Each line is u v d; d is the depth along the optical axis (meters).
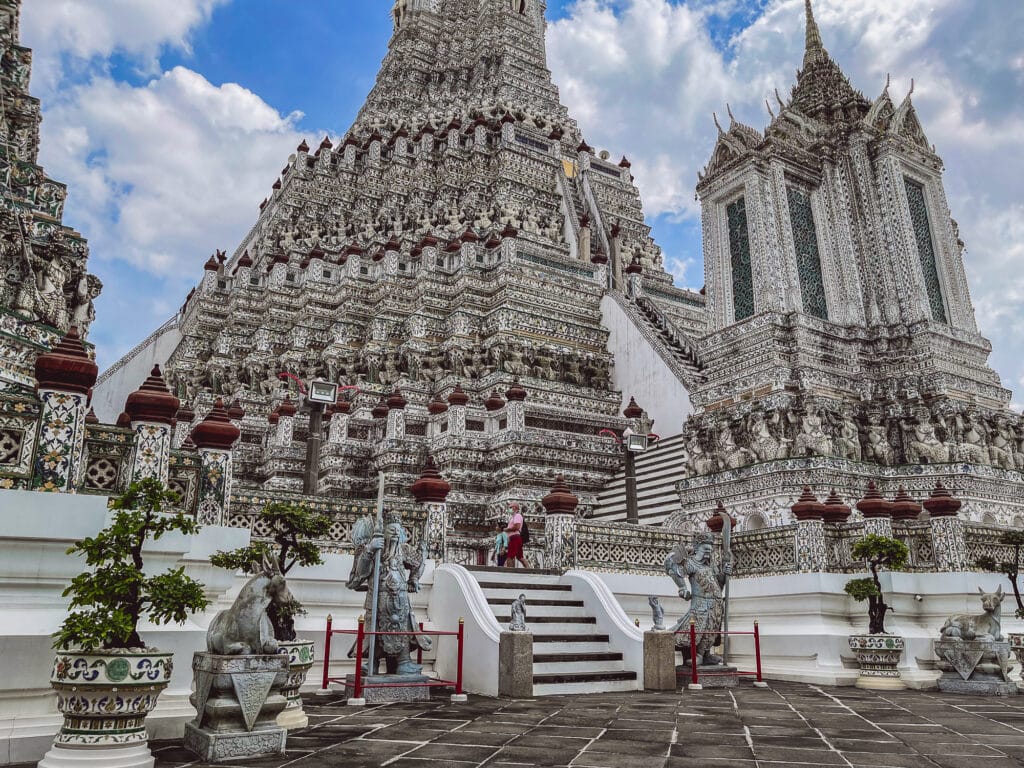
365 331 39.59
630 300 39.28
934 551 14.91
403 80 66.06
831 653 14.05
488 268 38.22
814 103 30.16
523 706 10.13
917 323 24.92
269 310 41.88
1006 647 12.65
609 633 13.17
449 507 26.47
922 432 23.06
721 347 25.83
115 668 6.33
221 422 10.01
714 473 23.27
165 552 8.83
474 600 12.21
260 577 7.76
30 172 13.59
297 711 8.48
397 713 9.42
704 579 13.71
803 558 15.09
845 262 26.53
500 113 55.78
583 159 53.03
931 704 10.91
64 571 8.12
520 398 28.05
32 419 8.21
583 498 27.17
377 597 10.76
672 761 6.82
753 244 25.66
